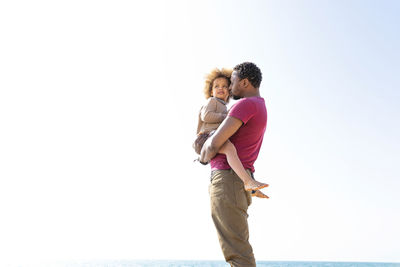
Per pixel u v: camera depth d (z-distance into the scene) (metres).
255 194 2.62
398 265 134.62
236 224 2.47
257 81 2.83
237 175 2.53
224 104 3.19
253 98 2.69
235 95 2.88
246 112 2.56
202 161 2.86
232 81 2.88
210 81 3.33
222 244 2.50
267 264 139.38
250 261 2.43
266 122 2.75
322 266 138.88
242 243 2.45
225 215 2.49
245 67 2.81
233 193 2.49
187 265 123.56
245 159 2.62
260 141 2.78
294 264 139.88
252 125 2.62
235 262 2.41
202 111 3.09
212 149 2.56
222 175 2.54
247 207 2.61
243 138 2.62
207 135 2.96
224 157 2.59
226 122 2.55
